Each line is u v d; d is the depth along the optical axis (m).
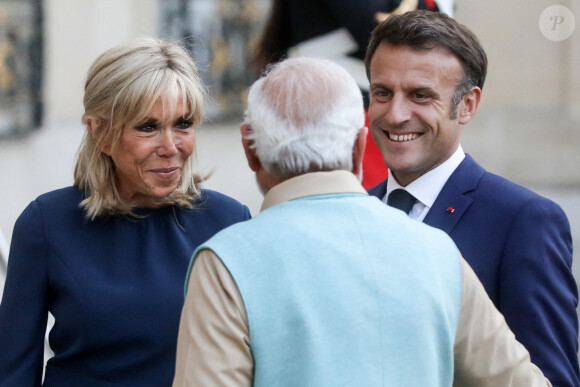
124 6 23.25
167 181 5.86
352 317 4.41
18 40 21.20
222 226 6.21
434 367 4.56
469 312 4.78
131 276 5.84
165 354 5.79
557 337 5.55
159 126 5.76
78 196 6.03
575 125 25.52
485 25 26.92
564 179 21.84
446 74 5.91
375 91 6.13
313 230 4.56
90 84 5.80
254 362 4.37
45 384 5.87
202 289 4.45
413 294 4.54
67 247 5.83
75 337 5.77
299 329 4.34
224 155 22.69
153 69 5.67
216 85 25.48
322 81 4.71
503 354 4.75
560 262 5.68
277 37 9.31
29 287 5.82
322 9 8.84
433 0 8.83
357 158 4.92
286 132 4.65
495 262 5.76
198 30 24.98
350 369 4.36
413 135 6.03
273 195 4.76
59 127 21.41
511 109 26.70
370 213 4.72
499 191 5.96
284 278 4.40
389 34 5.98
